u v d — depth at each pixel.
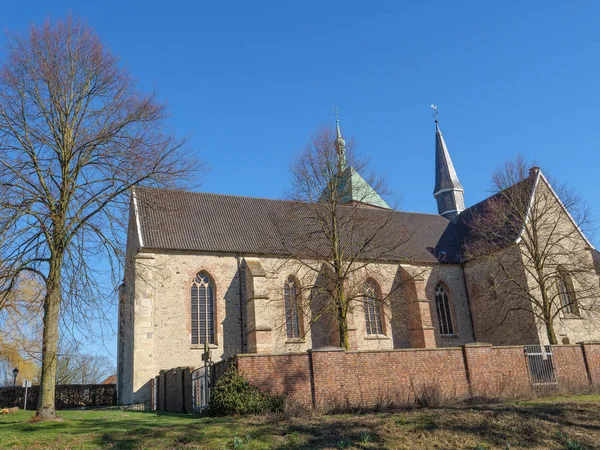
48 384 18.58
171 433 14.19
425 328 39.41
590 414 16.19
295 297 34.88
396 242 41.84
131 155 20.89
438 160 55.84
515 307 39.09
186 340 34.16
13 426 16.56
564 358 26.05
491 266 41.97
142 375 32.06
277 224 40.66
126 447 13.08
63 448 13.07
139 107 21.66
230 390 18.78
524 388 22.25
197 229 37.97
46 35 21.11
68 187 20.09
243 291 36.50
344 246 31.22
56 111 20.73
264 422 15.43
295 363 20.33
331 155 31.95
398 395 20.31
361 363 21.44
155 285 34.25
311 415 17.16
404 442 13.57
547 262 38.75
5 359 38.72
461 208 53.56
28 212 18.62
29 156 20.17
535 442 13.88
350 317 37.16
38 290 20.80
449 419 15.37
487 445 13.55
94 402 41.31
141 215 36.50
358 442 13.35
